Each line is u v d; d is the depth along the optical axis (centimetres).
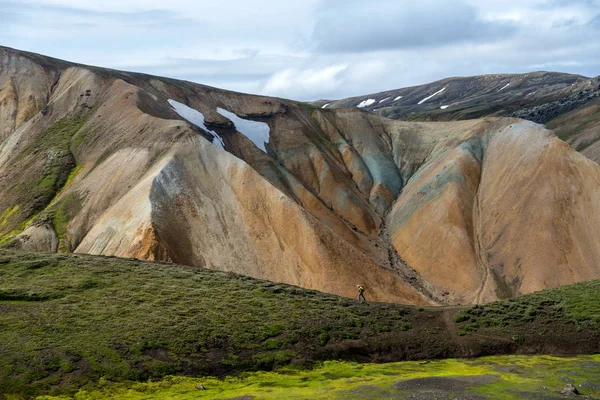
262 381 3397
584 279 7975
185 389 3172
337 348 3959
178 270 5122
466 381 3309
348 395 3008
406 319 4616
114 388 3078
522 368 3703
